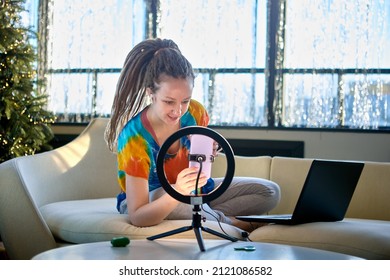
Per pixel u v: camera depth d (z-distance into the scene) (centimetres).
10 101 470
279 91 528
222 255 181
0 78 480
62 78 569
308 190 235
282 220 242
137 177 247
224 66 536
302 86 524
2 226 291
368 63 511
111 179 361
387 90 510
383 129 510
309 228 233
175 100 232
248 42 532
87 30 564
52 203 322
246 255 181
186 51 542
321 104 520
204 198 197
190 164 203
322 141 518
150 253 184
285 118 527
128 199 249
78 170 350
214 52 537
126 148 248
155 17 550
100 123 366
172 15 545
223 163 352
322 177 237
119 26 559
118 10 559
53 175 338
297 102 525
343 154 515
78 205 310
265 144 525
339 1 514
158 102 236
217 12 536
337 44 516
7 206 286
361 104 512
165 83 231
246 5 531
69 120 569
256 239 241
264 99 532
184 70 234
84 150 356
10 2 488
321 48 518
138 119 251
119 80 261
